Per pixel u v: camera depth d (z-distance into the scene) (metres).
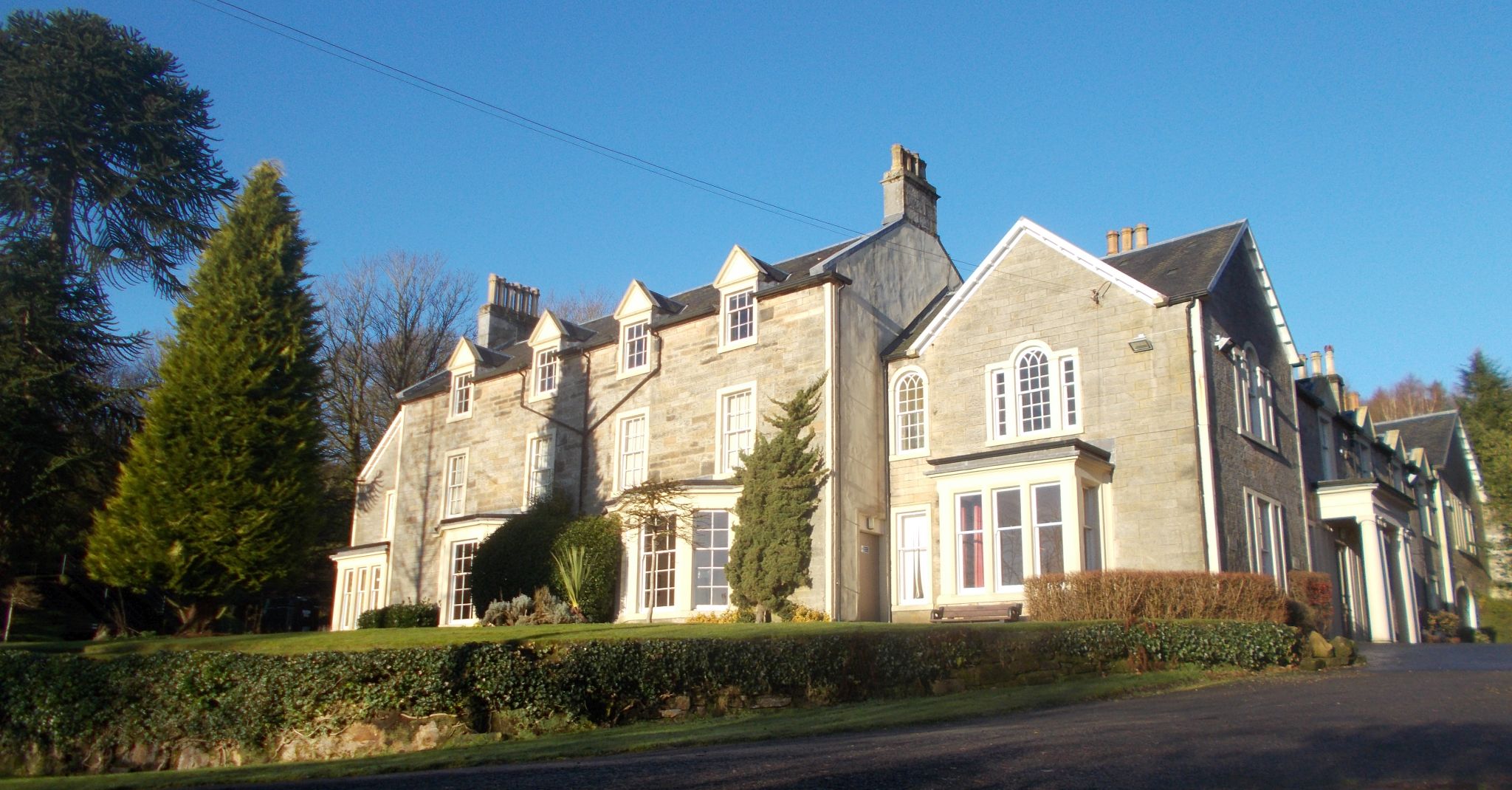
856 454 23.41
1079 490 19.84
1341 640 17.12
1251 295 23.64
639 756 9.87
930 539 23.03
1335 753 7.74
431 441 34.22
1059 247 22.42
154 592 33.72
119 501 22.39
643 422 27.17
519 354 34.12
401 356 49.09
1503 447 40.47
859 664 13.94
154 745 12.85
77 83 30.03
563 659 12.53
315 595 43.81
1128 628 16.38
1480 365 47.47
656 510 23.17
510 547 25.81
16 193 29.14
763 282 25.31
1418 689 11.76
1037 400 22.23
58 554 32.69
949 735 10.02
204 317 23.59
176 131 32.06
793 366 23.89
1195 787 6.77
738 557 22.69
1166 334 20.64
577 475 28.50
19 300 27.98
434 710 12.30
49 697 13.24
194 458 22.41
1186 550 19.56
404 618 30.08
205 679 12.88
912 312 26.58
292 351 23.95
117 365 37.34
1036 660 15.13
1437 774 6.89
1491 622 37.72
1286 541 22.70
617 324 31.69
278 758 12.42
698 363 26.00
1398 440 35.16
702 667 13.02
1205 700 12.20
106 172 30.56
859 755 8.79
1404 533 27.36
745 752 9.66
